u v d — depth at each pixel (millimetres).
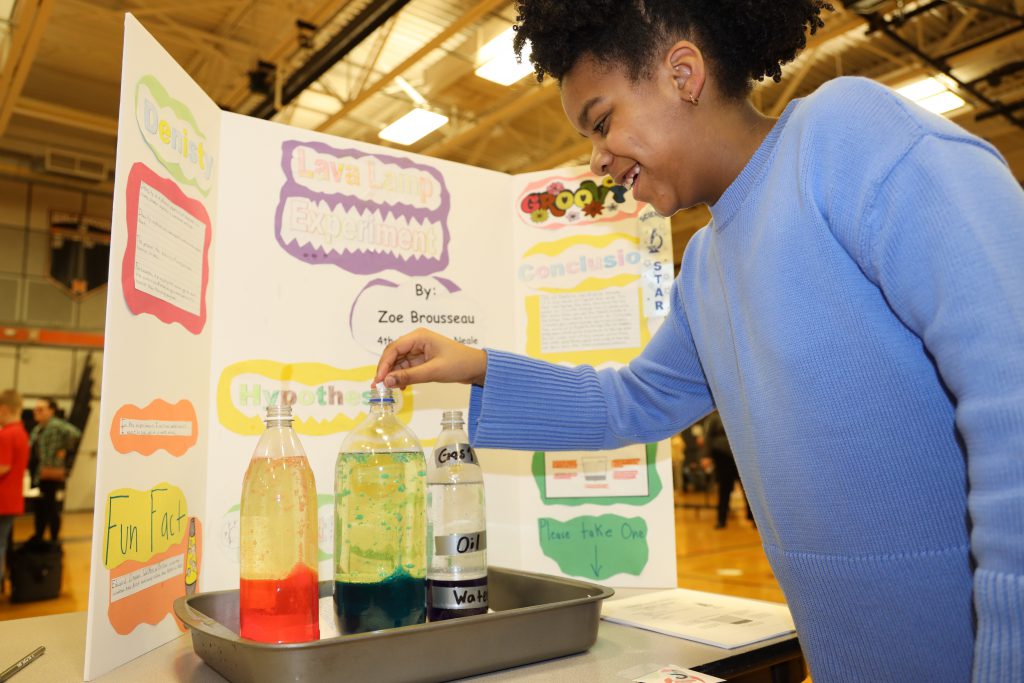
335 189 1167
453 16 4973
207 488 1014
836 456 623
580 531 1284
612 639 898
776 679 921
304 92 6172
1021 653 427
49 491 5059
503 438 943
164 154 896
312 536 801
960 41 5398
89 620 734
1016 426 437
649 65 703
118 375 783
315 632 792
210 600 906
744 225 711
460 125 6641
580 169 1358
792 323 635
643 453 1281
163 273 889
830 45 5441
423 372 933
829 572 643
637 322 1311
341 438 1125
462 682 721
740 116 727
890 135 556
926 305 510
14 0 4492
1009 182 510
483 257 1324
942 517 596
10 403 4398
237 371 1054
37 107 6156
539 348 1344
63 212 8984
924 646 608
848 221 570
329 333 1136
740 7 678
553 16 705
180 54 5574
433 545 900
